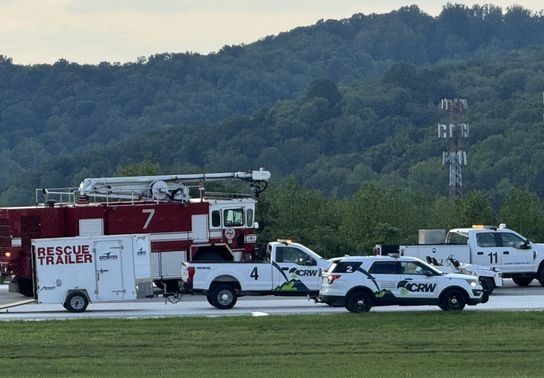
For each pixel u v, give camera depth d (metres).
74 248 98.25
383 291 94.44
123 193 124.38
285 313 95.25
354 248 181.38
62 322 89.62
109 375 69.31
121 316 94.19
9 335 83.62
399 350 78.31
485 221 185.00
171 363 73.81
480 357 75.81
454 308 95.06
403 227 192.62
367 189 194.25
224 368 72.00
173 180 125.56
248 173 130.75
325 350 78.31
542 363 73.94
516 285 126.50
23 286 116.44
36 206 120.00
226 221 121.12
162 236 119.06
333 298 94.56
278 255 101.31
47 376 68.94
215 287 100.25
